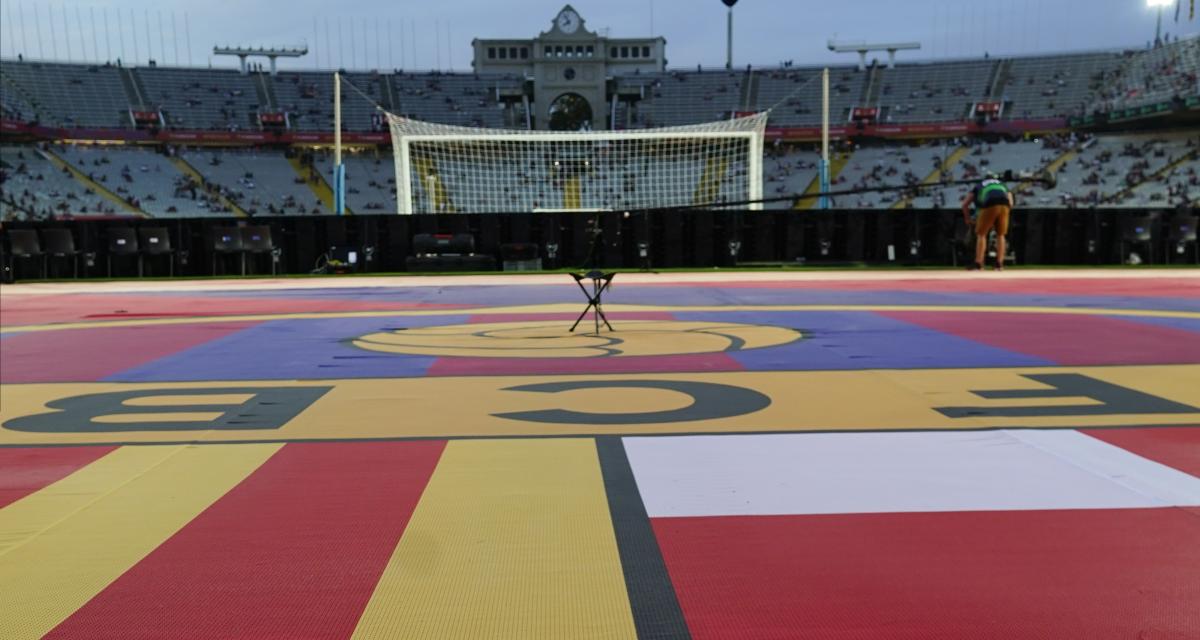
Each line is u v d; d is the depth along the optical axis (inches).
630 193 1379.2
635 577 110.2
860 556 115.9
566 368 277.1
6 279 824.3
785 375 260.4
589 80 2829.7
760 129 1087.0
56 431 194.1
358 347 331.9
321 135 2507.4
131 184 2230.6
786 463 161.8
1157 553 115.4
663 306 492.1
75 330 398.3
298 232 903.1
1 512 137.4
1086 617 97.6
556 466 161.5
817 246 920.3
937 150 2474.2
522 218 911.0
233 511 137.1
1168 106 2143.2
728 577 109.9
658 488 147.1
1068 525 126.3
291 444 180.7
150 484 152.5
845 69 2751.0
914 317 419.2
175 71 2593.5
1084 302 492.1
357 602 103.7
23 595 106.3
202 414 211.8
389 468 161.2
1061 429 185.9
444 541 123.2
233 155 2459.4
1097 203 2114.9
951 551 117.1
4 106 2252.7
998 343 326.0
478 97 2773.1
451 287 684.1
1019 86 2551.7
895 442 176.6
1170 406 209.6
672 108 2780.5
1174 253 915.4
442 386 247.1
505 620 98.7
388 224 909.2
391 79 2773.1
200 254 892.0
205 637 95.2
